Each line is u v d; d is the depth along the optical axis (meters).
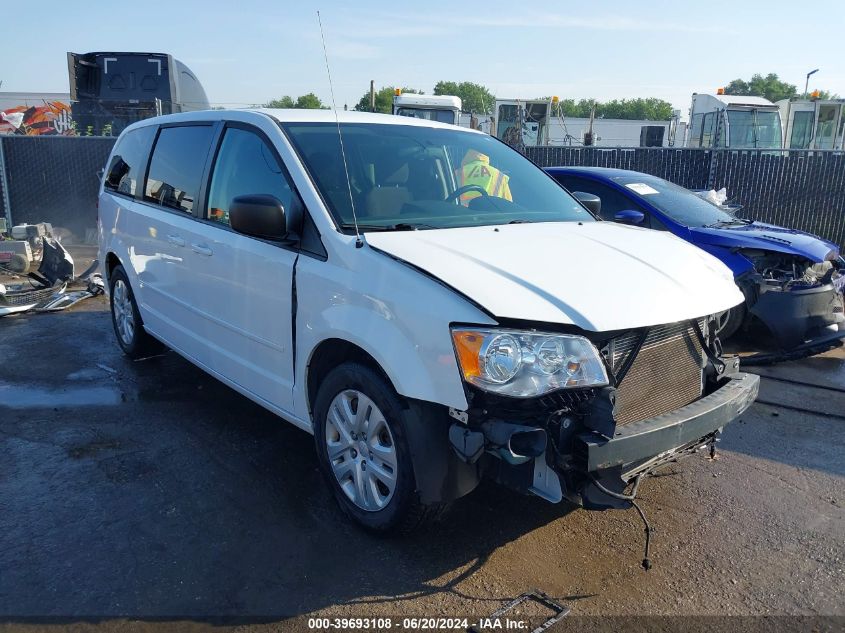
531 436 2.57
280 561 3.04
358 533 3.27
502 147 4.74
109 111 14.82
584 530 3.35
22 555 3.05
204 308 4.24
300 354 3.40
